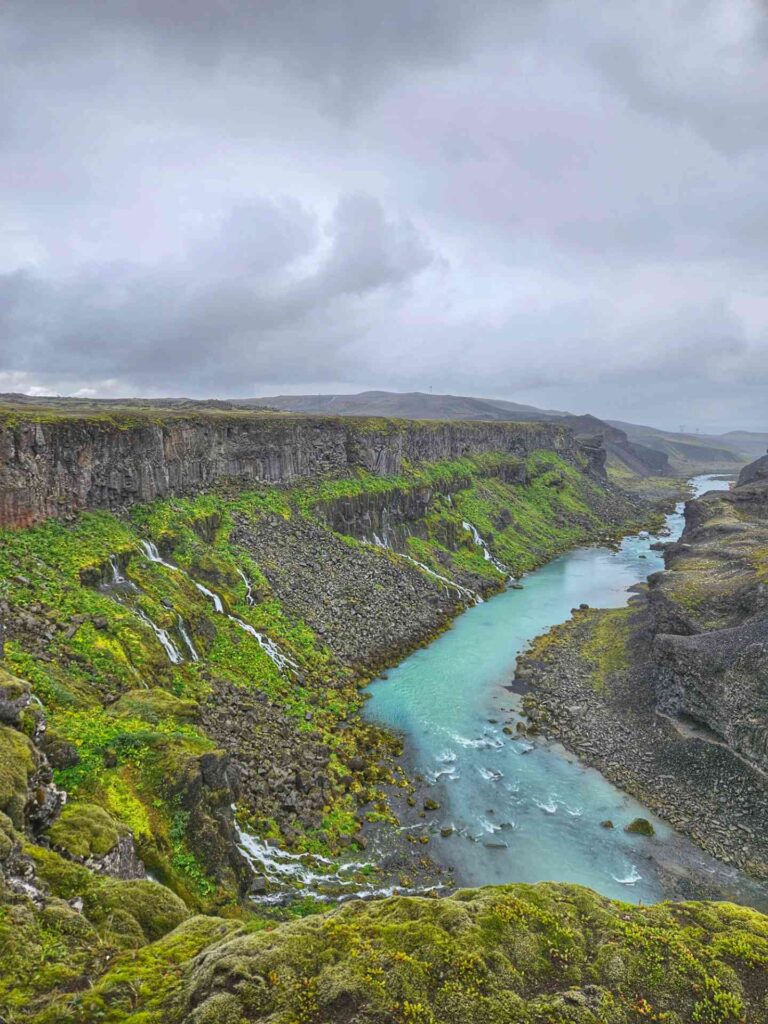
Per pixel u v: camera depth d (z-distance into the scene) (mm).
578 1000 16891
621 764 45750
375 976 16609
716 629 52375
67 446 53469
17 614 39031
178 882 26000
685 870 35031
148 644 42969
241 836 33062
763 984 18469
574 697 56844
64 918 18172
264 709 46625
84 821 23797
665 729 48250
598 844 37188
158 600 50250
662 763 45000
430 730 51188
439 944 17984
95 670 37750
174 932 19438
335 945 17797
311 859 33531
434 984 16828
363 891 31734
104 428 58281
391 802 40844
